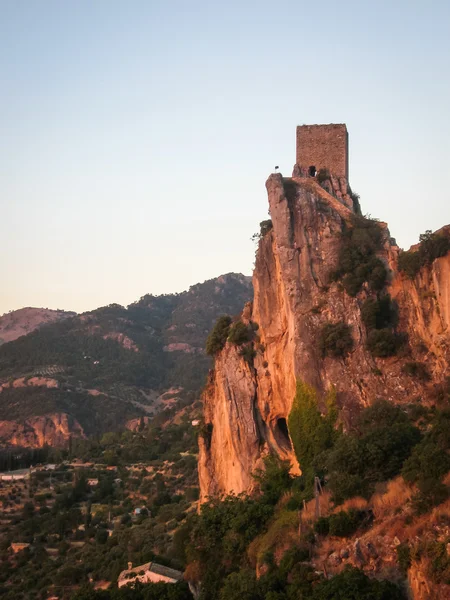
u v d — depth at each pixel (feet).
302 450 199.52
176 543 198.49
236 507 185.68
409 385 197.06
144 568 223.71
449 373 193.36
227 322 242.37
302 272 216.33
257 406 221.66
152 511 408.05
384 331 204.03
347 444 169.78
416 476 148.15
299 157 242.58
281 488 191.31
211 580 174.19
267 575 146.72
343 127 241.14
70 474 549.13
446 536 126.93
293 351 208.85
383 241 219.61
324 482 173.47
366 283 211.82
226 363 228.43
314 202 222.28
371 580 127.65
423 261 207.92
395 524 137.39
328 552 143.43
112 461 575.79
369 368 201.87
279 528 163.53
